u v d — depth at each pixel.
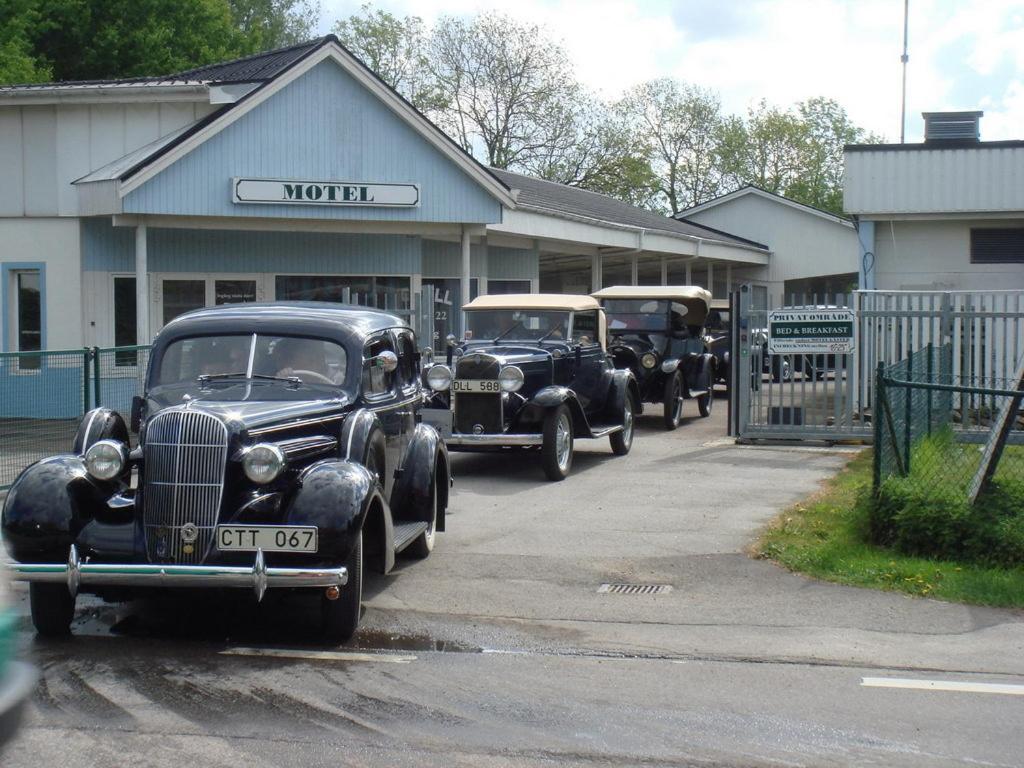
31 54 34.66
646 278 37.94
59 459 7.09
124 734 5.25
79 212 18.48
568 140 52.72
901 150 20.00
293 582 6.39
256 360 8.06
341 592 6.77
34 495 6.77
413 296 21.20
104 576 6.44
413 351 9.59
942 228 20.33
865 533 9.25
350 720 5.48
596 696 5.90
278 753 5.03
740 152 64.38
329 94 18.95
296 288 20.50
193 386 7.90
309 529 6.54
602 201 33.09
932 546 8.84
